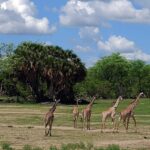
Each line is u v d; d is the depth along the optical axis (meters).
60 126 35.03
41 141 25.14
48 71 86.75
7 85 91.69
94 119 42.66
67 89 87.62
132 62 149.25
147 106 66.88
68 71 87.00
